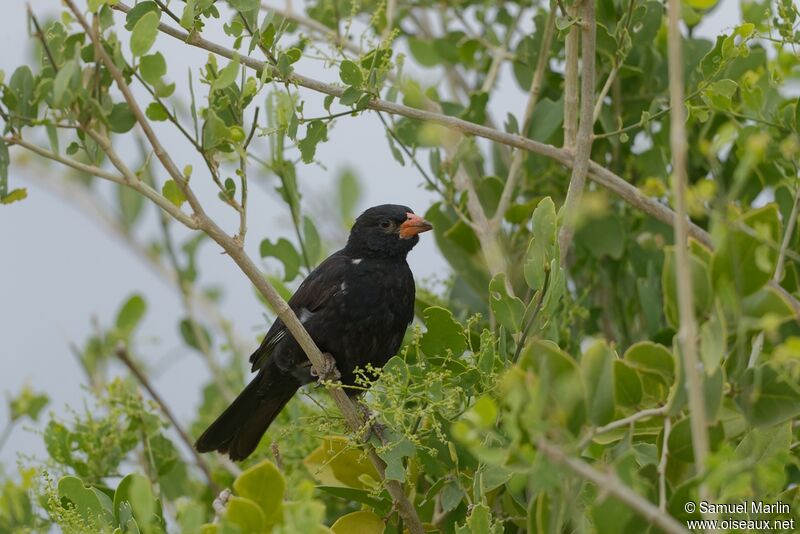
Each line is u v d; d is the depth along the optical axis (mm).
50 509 9797
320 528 7031
